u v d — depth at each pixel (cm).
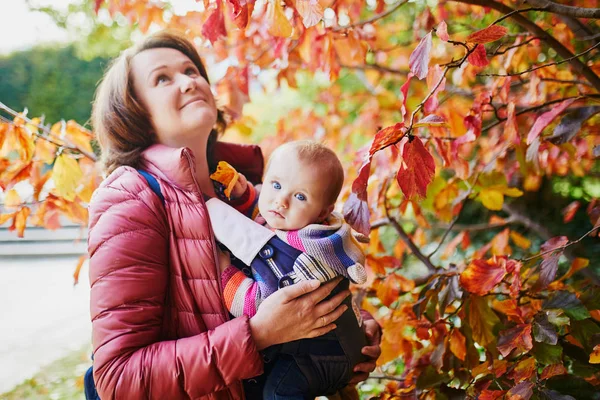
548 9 141
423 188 115
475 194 229
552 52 254
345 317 146
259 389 144
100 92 160
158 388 121
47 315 632
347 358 145
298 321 131
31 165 197
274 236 139
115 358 122
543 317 149
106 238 128
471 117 177
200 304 133
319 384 142
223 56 233
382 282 205
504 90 184
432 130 191
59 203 206
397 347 188
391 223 221
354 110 407
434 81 139
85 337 554
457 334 172
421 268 429
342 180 147
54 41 1382
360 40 216
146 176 139
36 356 508
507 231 246
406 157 114
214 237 140
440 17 272
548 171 268
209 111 154
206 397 130
